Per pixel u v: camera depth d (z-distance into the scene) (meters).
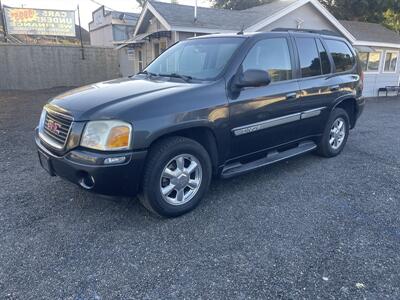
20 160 5.20
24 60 18.30
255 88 3.85
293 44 4.47
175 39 12.92
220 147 3.61
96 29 32.88
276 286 2.43
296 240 3.02
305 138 4.85
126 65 20.17
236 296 2.33
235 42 3.97
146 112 2.99
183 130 3.32
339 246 2.94
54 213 3.45
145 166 3.09
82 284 2.43
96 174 2.86
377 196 4.00
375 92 17.58
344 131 5.53
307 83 4.53
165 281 2.48
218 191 4.05
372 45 16.41
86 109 3.01
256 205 3.70
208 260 2.72
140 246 2.90
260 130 3.98
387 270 2.62
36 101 13.17
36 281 2.45
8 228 3.15
